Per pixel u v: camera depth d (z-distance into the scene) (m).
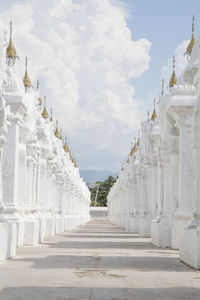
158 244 19.20
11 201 16.42
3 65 13.01
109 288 8.00
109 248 17.78
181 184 17.59
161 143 20.66
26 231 18.42
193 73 15.62
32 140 19.77
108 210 103.62
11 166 16.34
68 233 32.72
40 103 23.88
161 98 20.91
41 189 25.66
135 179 39.47
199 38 12.74
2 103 12.69
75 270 10.41
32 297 7.06
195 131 13.49
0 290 7.69
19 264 11.55
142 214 30.41
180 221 17.86
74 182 48.72
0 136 12.95
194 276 9.78
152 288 8.11
